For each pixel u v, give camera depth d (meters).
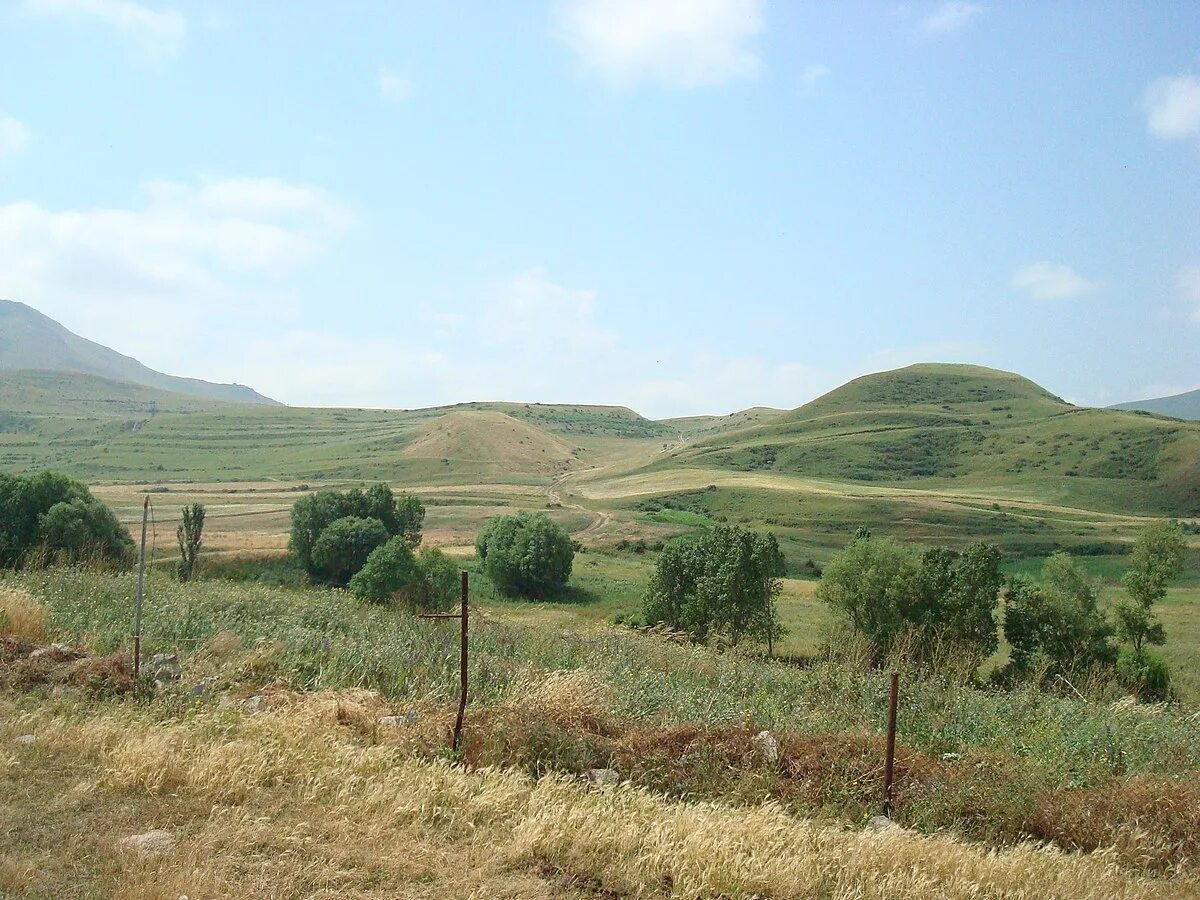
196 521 39.09
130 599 17.75
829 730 12.97
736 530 53.16
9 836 6.93
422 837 7.71
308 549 73.06
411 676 14.63
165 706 10.91
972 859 8.21
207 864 6.65
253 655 14.37
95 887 6.17
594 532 116.25
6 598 14.53
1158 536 47.59
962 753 12.39
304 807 8.14
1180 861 8.98
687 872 7.27
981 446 185.88
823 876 7.62
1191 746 13.38
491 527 83.38
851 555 47.78
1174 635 54.03
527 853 7.40
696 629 50.53
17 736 9.20
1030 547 101.94
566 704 11.96
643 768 10.38
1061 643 43.81
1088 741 13.17
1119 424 178.88
